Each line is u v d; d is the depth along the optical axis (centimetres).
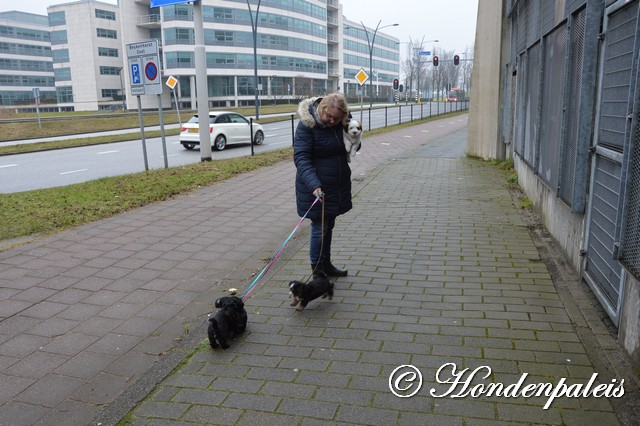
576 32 508
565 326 401
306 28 8925
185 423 304
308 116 465
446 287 491
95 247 655
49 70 11200
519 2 1002
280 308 460
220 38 7562
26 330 430
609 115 411
